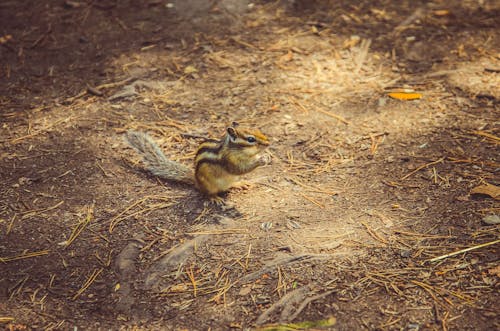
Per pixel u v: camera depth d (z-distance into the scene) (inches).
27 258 59.0
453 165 62.4
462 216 59.2
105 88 70.7
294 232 59.4
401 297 56.0
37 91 70.7
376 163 63.2
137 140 64.3
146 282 57.7
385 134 65.2
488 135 64.2
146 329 55.7
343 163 63.6
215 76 71.4
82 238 59.9
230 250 58.8
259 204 61.4
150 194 62.4
